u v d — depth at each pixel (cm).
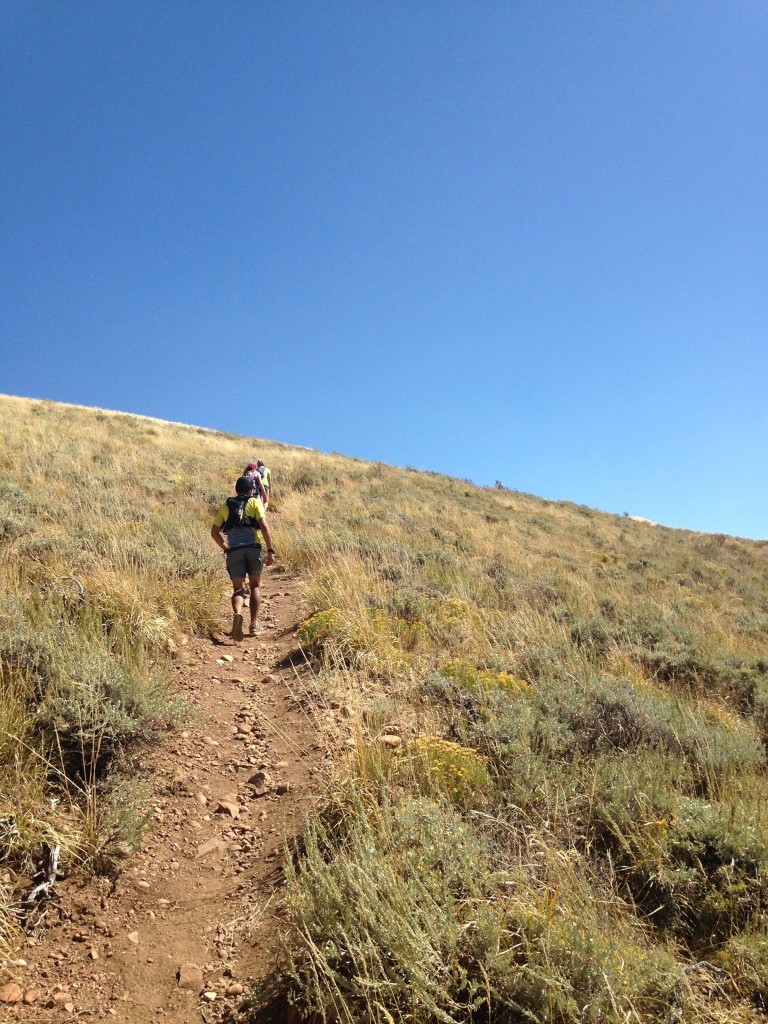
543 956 257
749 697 755
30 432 2039
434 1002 242
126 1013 266
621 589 1405
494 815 376
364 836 321
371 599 808
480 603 925
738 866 336
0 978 270
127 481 1589
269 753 491
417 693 555
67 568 694
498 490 3447
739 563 2645
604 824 381
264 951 299
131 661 525
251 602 774
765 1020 253
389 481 2592
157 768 444
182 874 359
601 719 511
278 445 3616
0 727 379
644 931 301
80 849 345
